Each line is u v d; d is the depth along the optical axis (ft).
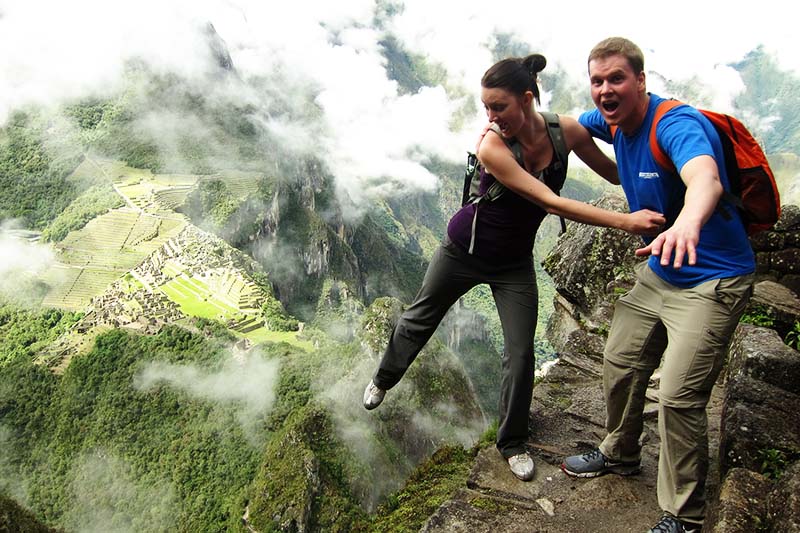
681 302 11.57
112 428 168.45
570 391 18.26
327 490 100.73
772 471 11.49
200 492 138.72
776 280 22.57
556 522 12.58
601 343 21.03
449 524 12.67
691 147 9.98
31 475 162.91
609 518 12.50
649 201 11.70
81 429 174.29
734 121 10.98
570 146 12.83
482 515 12.87
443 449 17.92
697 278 11.39
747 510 9.96
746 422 12.32
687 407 11.21
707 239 11.26
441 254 14.38
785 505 9.30
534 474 14.25
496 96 11.59
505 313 14.11
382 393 16.12
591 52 11.49
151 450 155.02
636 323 12.79
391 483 106.93
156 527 135.13
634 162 11.73
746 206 11.16
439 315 15.02
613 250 25.31
